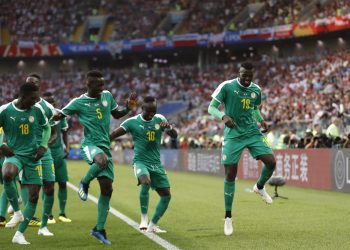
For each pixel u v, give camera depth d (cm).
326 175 3531
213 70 10356
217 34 10088
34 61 12400
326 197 3061
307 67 8038
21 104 1673
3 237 1808
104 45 11325
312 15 8725
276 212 2386
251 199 2964
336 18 8106
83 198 1722
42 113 1698
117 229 1966
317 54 9006
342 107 4522
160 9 11669
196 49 10875
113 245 1627
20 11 12438
